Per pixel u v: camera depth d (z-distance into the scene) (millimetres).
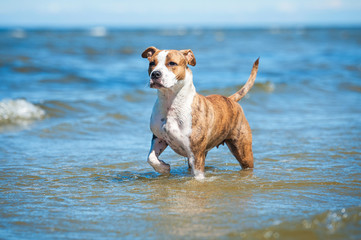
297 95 15883
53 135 9484
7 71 19125
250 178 6434
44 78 17891
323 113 12719
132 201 5395
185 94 5793
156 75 5508
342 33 108750
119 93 14750
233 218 4699
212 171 6914
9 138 9070
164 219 4711
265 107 13641
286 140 9234
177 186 6039
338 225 4348
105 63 25844
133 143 9047
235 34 106125
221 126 6246
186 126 5820
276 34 103375
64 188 5977
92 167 7172
